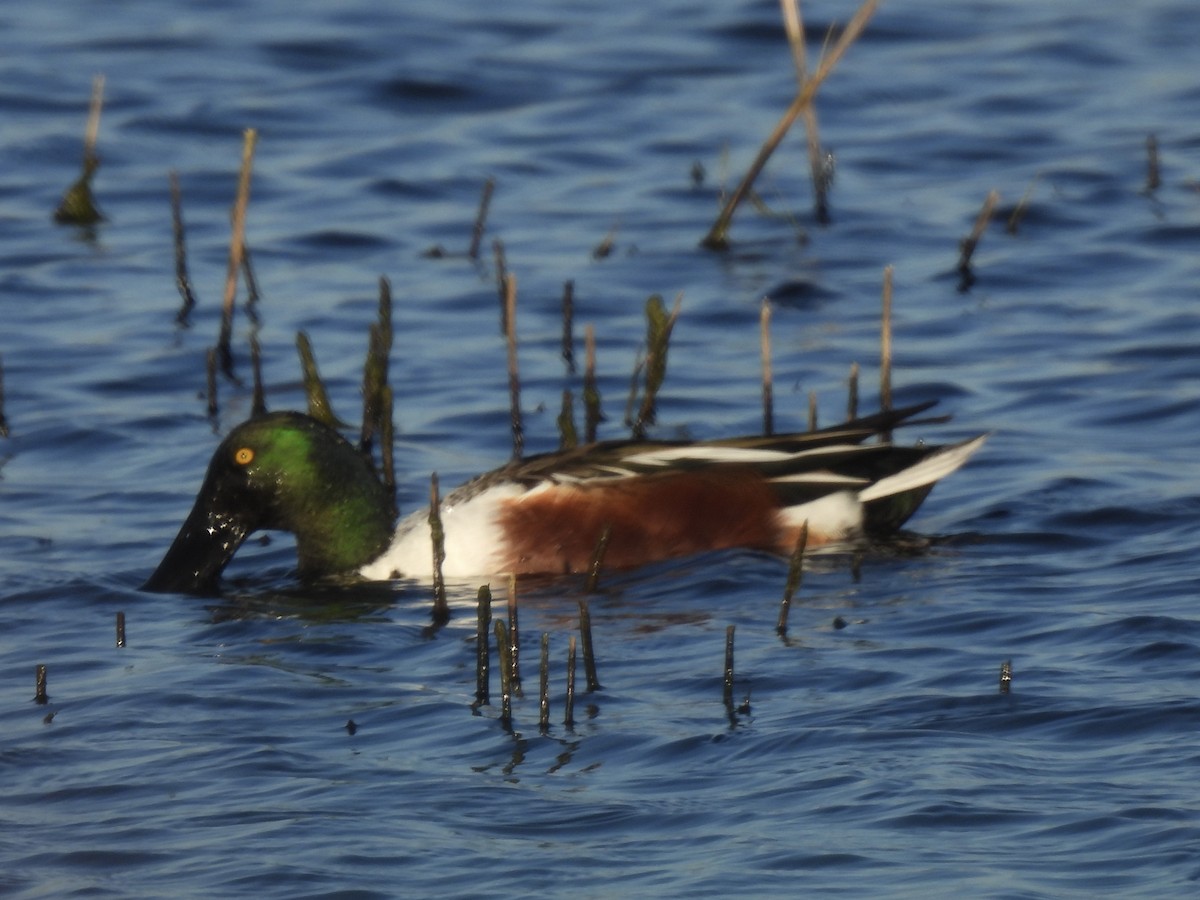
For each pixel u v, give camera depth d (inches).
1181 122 1000.9
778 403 646.5
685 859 309.3
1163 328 709.9
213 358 655.1
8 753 369.4
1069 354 689.0
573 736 364.8
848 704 373.1
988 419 625.3
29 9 1248.8
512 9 1248.8
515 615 394.0
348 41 1169.4
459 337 735.1
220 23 1213.7
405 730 373.7
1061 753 342.6
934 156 972.6
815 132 903.7
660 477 514.3
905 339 715.4
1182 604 429.4
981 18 1211.2
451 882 305.9
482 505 514.0
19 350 720.3
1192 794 320.5
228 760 360.8
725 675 380.5
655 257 832.3
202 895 305.1
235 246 709.9
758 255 833.5
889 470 523.5
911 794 326.3
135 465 596.7
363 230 877.2
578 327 743.7
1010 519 520.4
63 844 327.6
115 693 402.6
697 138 1011.9
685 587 477.4
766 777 339.0
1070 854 302.4
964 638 414.6
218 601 486.0
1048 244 828.0
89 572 499.2
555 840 319.3
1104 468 562.9
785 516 514.6
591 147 1003.3
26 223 896.3
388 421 558.6
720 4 1242.6
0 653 435.5
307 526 510.9
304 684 406.0
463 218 900.6
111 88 1085.8
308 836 323.6
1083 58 1123.3
